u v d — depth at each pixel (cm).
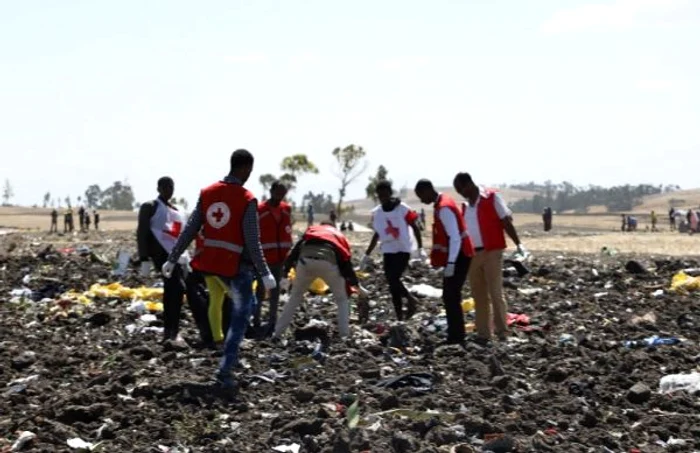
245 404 889
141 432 804
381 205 1377
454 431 791
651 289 1820
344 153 8500
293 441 783
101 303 1606
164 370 1042
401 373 1025
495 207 1256
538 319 1445
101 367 1059
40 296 1764
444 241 1226
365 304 1373
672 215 6669
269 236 1316
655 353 1127
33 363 1085
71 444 769
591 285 1905
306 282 1238
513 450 747
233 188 946
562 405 885
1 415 859
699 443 777
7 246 2975
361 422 816
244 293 950
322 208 14525
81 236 4794
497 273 1258
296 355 1136
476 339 1241
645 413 871
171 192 1243
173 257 964
